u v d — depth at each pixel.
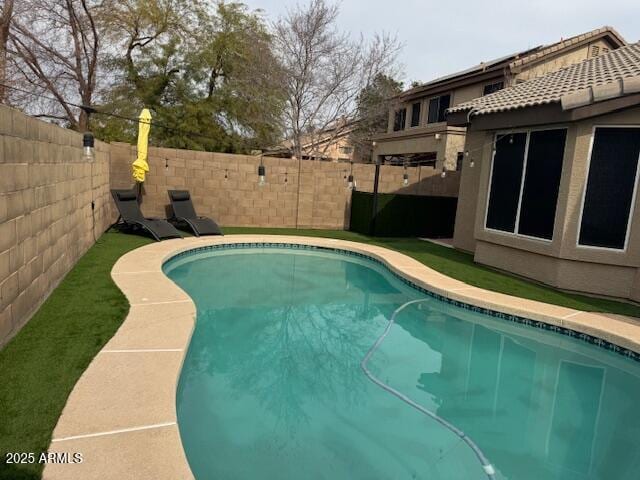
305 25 19.97
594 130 7.65
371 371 5.37
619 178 7.60
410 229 14.95
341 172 15.23
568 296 7.84
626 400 4.97
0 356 3.93
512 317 6.89
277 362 5.46
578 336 6.28
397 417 4.29
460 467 3.58
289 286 8.93
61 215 6.38
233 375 5.01
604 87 7.16
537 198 8.63
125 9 19.45
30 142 4.75
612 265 7.80
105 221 11.23
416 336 6.63
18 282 4.44
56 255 6.12
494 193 9.75
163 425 3.05
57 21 18.27
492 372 5.54
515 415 4.50
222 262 10.43
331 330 6.71
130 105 20.16
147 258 8.49
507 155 9.38
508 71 17.56
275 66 20.19
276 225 14.80
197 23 21.05
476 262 10.38
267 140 22.61
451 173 16.33
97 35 19.30
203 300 7.70
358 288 9.02
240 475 3.26
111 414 3.14
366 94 21.67
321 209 15.25
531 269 8.86
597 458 3.81
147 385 3.60
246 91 20.88
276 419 4.09
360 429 4.03
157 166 13.05
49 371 3.73
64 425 2.97
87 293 6.05
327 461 3.50
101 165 10.46
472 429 4.18
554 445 3.98
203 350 5.70
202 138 20.64
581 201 7.85
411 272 8.96
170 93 21.11
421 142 21.42
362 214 14.80
